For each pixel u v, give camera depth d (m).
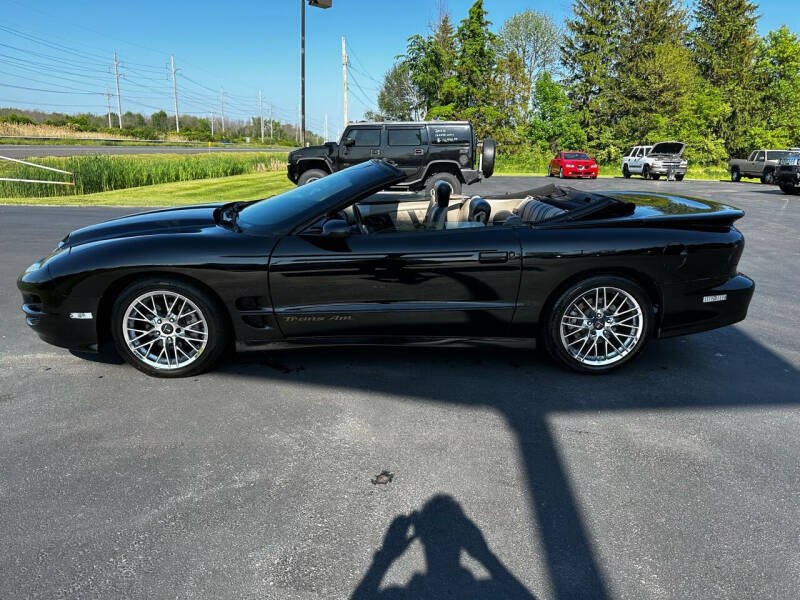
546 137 45.69
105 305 3.62
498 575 1.99
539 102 46.44
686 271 3.69
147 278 3.50
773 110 47.50
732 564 2.06
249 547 2.12
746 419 3.18
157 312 3.61
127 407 3.25
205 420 3.11
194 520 2.28
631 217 3.71
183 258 3.45
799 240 9.80
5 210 13.22
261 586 1.93
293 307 3.58
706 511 2.37
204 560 2.06
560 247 3.58
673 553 2.11
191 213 4.42
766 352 4.27
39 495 2.43
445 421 3.13
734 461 2.75
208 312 3.55
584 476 2.61
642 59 46.03
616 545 2.16
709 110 45.81
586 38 47.12
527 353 4.20
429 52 44.88
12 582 1.94
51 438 2.90
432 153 14.67
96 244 3.61
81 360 3.96
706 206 4.04
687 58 46.59
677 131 44.94
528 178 29.91
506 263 3.57
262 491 2.47
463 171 14.75
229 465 2.67
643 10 47.06
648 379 3.74
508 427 3.07
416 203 4.61
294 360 3.98
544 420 3.16
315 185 4.08
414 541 2.16
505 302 3.64
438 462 2.72
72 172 20.16
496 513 2.34
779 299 5.84
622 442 2.92
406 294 3.59
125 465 2.66
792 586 1.96
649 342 4.50
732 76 49.50
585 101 47.88
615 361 3.78
